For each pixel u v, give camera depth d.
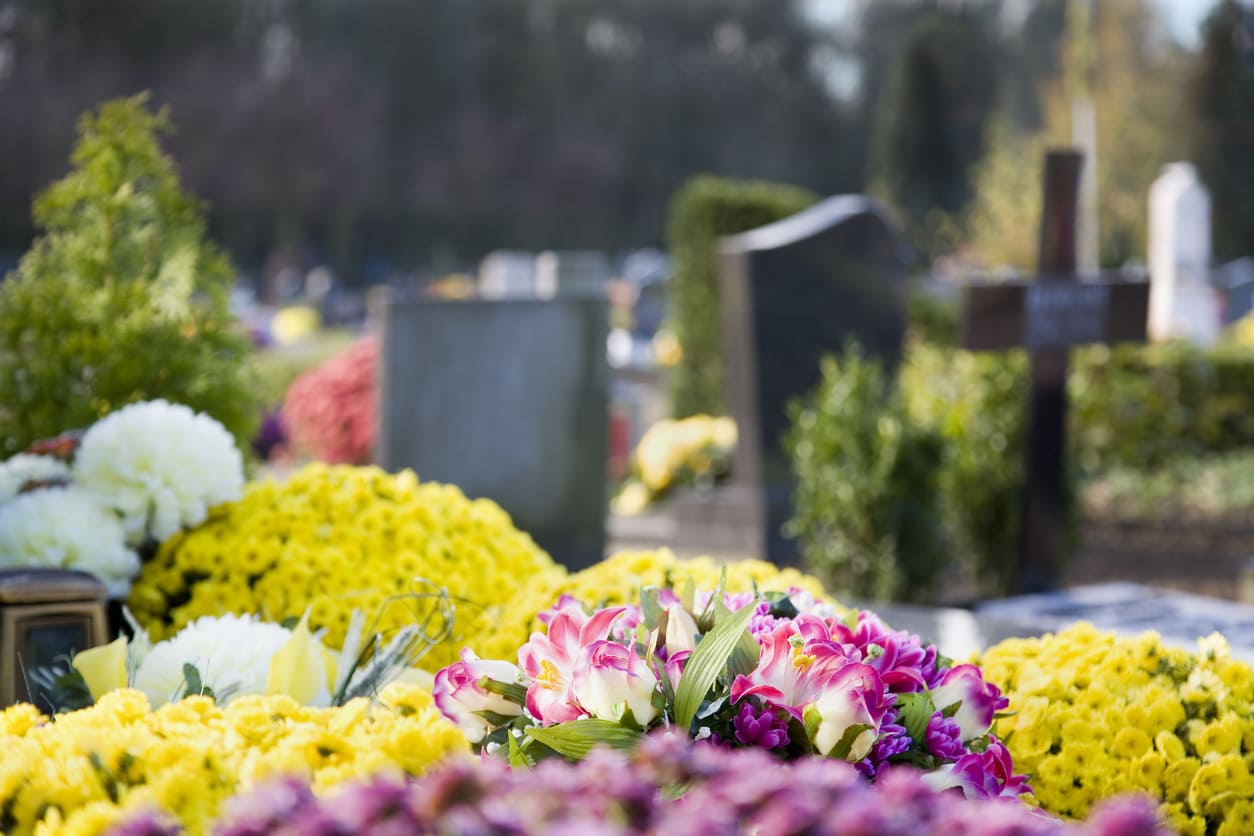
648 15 80.12
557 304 7.44
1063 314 7.45
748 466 9.51
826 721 2.05
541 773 1.44
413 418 7.47
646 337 28.06
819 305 9.59
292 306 43.47
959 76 55.88
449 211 69.94
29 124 55.69
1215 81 41.47
